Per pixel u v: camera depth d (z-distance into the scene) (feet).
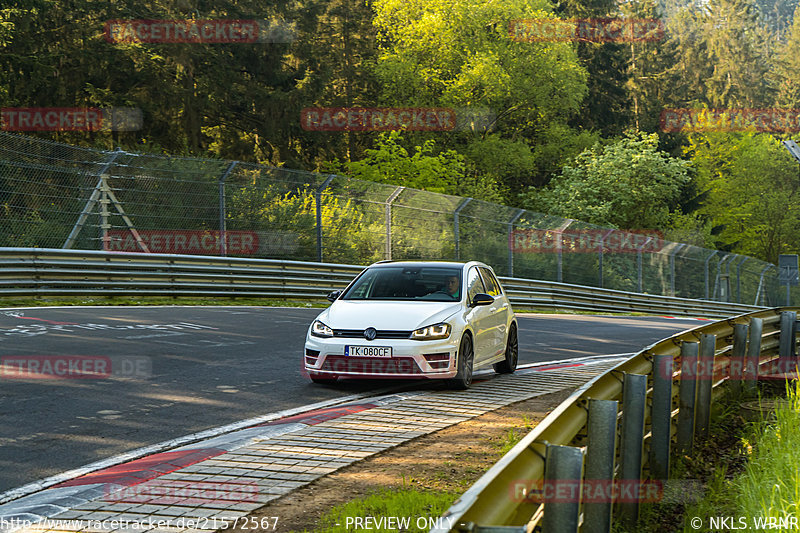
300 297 106.73
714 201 347.36
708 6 497.05
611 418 19.30
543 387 47.21
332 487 25.48
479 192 215.51
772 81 505.66
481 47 238.68
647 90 357.20
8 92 152.35
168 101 171.01
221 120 200.85
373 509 22.82
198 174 99.76
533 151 272.31
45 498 24.35
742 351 40.93
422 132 238.48
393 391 44.62
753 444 33.30
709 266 196.44
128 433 33.14
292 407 39.40
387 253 119.44
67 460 29.04
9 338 56.24
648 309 164.04
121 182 92.43
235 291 100.22
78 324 65.72
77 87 165.27
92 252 87.10
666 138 326.44
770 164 348.59
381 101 246.27
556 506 14.98
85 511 22.98
